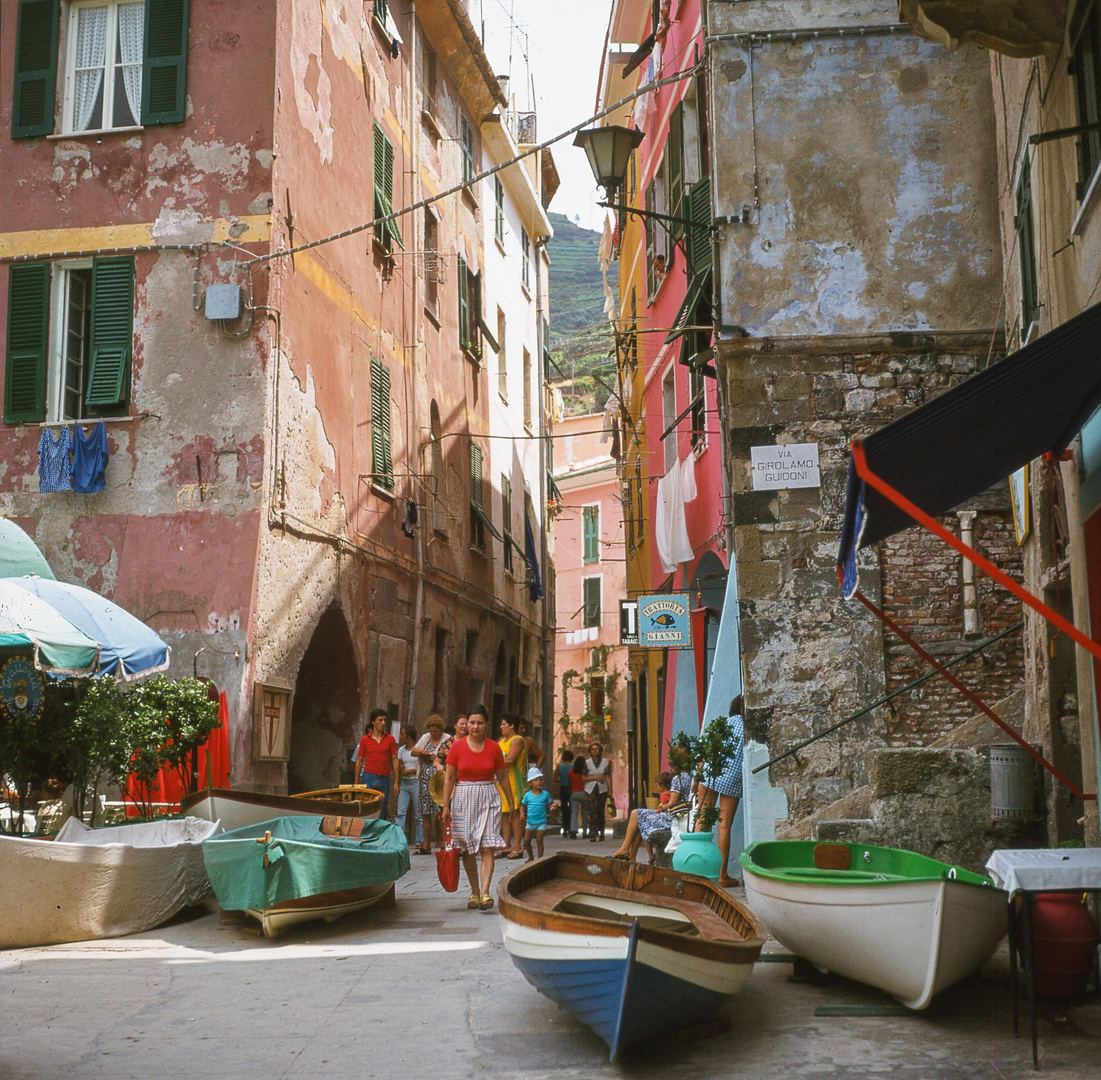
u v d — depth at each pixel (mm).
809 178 12141
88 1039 6223
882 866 7910
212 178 16125
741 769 11602
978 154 12070
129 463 15742
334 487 18031
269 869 9273
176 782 14391
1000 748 9445
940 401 5387
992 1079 5285
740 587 11719
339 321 18500
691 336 14406
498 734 28656
